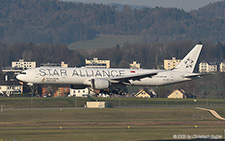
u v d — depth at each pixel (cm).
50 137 19600
